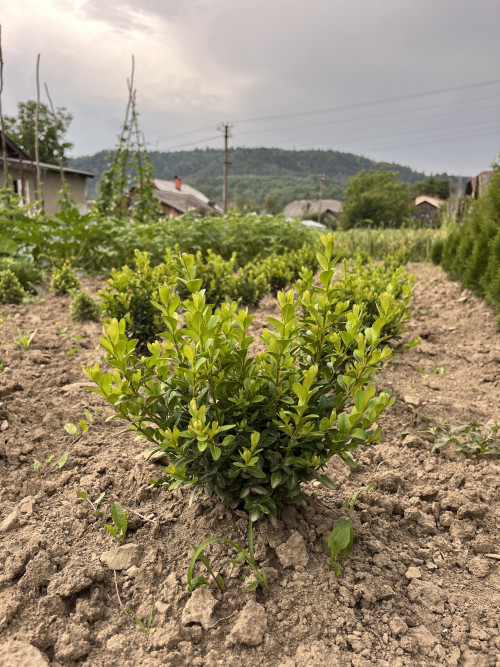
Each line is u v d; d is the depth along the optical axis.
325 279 2.30
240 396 2.02
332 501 2.51
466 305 6.69
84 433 3.12
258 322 5.54
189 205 55.16
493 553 2.25
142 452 2.88
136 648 1.75
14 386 3.59
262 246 10.65
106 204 12.20
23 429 3.11
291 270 7.68
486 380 4.34
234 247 10.28
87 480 2.63
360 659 1.68
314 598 1.92
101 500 2.50
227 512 2.30
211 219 10.31
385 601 1.95
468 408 3.76
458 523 2.41
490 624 1.85
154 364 2.10
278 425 1.97
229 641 1.75
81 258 8.77
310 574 2.02
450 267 8.82
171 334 2.15
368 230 14.55
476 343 5.24
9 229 8.02
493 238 6.86
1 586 1.96
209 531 2.23
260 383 2.09
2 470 2.72
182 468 2.03
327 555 2.13
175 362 2.17
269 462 2.14
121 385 1.97
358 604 1.93
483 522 2.44
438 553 2.24
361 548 2.20
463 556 2.23
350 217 62.47
